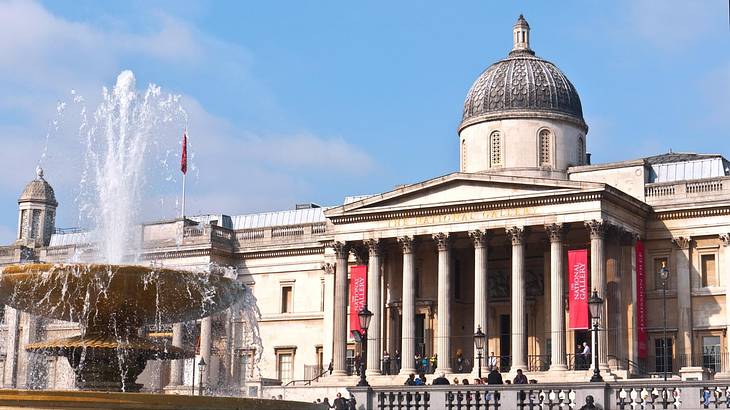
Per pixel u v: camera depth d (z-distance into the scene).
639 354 81.81
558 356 78.44
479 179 83.00
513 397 46.59
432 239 86.75
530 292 88.12
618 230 80.75
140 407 26.44
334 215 89.12
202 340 98.94
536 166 90.88
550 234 80.25
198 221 113.31
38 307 33.19
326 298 97.06
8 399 25.55
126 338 32.97
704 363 82.62
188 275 32.53
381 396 48.91
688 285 83.69
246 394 87.81
